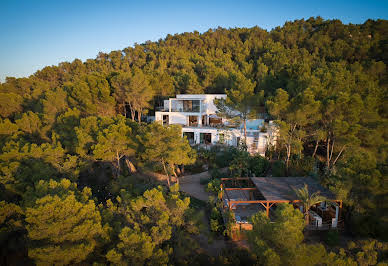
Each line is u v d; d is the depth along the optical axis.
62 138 24.38
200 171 26.97
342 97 18.48
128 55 69.88
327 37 52.97
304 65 31.89
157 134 19.03
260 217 9.78
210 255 13.77
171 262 10.90
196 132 33.41
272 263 8.00
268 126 28.53
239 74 41.41
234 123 32.19
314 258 7.82
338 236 14.34
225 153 27.30
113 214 12.74
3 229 12.73
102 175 25.34
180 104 38.94
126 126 21.50
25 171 17.22
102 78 36.97
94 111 30.34
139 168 26.58
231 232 15.23
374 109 19.84
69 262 10.25
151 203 12.28
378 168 12.62
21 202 13.55
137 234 10.16
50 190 12.41
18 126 25.80
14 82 48.69
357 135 18.14
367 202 12.23
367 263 7.95
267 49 54.97
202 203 20.06
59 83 59.16
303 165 22.81
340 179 14.06
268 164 25.03
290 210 9.48
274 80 37.59
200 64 54.44
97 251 10.98
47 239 10.27
